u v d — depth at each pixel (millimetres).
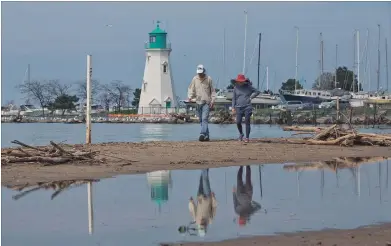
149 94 169125
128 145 37562
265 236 14875
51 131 83812
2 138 58531
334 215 17766
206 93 42406
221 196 21391
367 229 15641
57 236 15312
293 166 30641
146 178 25484
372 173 28109
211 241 14461
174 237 15008
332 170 29156
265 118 128250
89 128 40375
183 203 19906
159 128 97500
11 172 25641
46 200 20219
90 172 26547
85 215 17859
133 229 16016
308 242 14188
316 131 50812
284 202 20203
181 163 30375
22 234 15523
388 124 109562
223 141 42500
